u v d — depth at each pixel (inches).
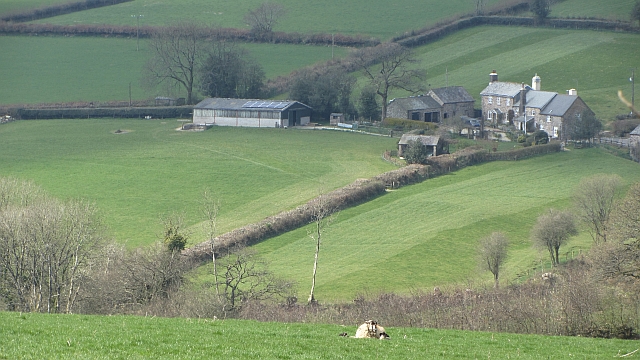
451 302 4033.0
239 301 3986.2
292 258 5442.9
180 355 2241.6
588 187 5777.6
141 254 4266.7
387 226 6156.5
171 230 5280.5
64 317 2765.7
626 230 4136.3
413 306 3924.7
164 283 4092.0
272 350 2362.2
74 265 4082.2
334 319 3683.6
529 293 4126.5
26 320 2635.3
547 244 5260.8
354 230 6063.0
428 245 5703.7
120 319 2775.6
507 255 5270.7
